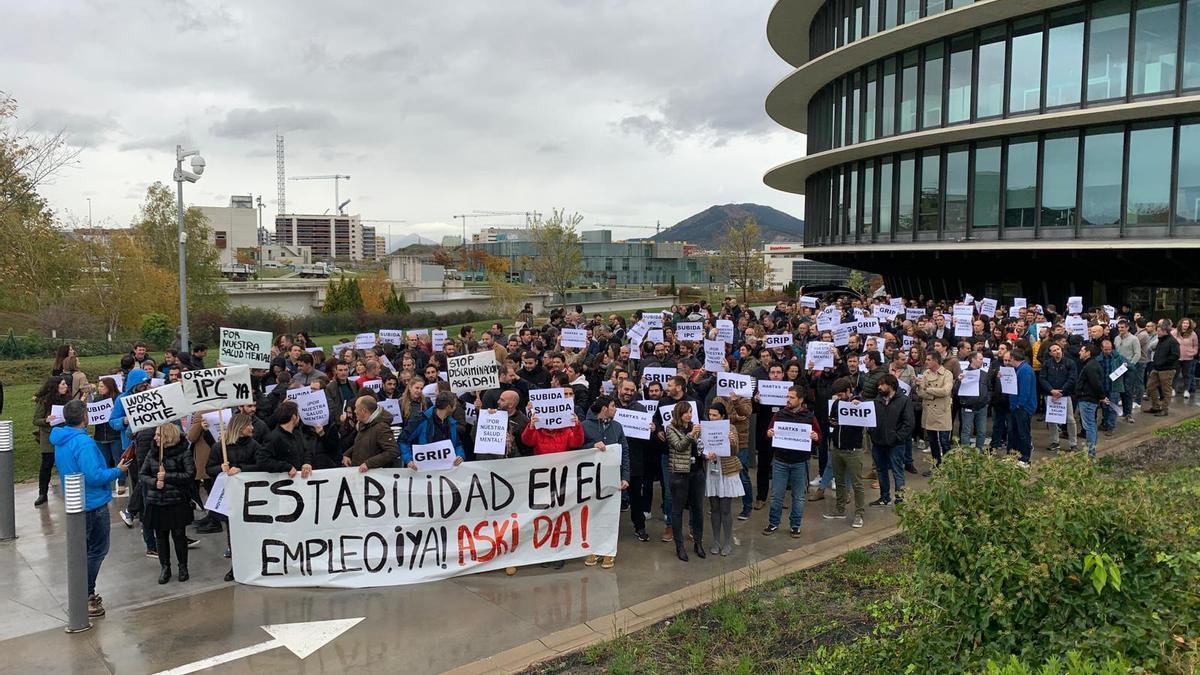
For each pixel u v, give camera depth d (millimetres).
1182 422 16266
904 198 31781
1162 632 4391
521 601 8406
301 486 8797
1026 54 26781
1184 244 23547
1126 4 24422
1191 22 23391
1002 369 13258
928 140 29375
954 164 29594
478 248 143625
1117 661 3955
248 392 9211
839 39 34406
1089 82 25297
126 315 35375
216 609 8195
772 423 11156
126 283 35031
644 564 9469
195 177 21250
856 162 34688
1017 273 31422
